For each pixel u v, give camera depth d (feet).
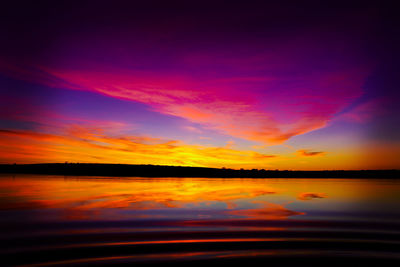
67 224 42.78
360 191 98.07
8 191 85.87
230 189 100.73
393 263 30.19
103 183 123.44
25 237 36.22
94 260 29.55
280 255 31.73
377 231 41.14
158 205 60.23
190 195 79.36
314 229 42.01
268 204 64.08
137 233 38.68
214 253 32.09
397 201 72.23
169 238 36.76
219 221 45.98
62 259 29.55
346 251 33.19
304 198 76.38
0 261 28.91
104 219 46.24
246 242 35.81
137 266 28.30
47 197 71.82
